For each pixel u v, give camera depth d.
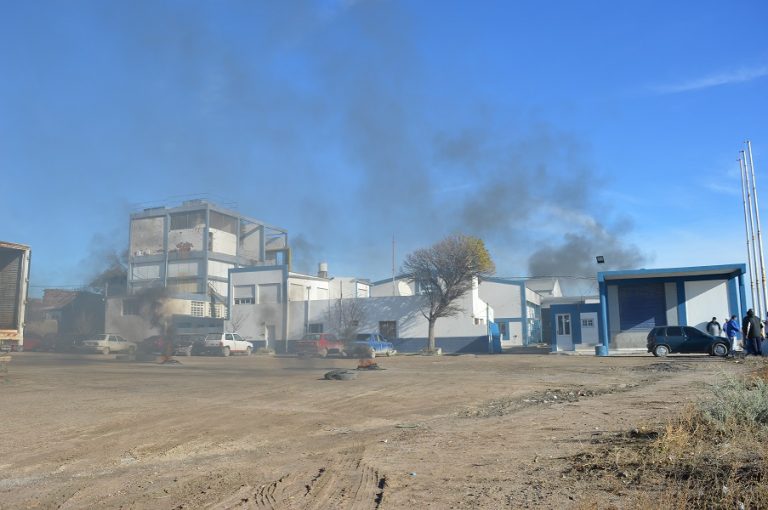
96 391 16.27
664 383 17.55
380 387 17.55
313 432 10.27
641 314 39.62
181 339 44.88
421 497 6.18
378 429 10.61
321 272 64.88
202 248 69.00
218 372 24.28
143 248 71.19
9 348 19.75
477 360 33.62
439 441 9.29
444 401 14.37
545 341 66.81
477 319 50.34
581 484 6.41
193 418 11.52
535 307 68.50
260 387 17.52
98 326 58.62
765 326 31.20
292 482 6.96
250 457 8.34
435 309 48.72
